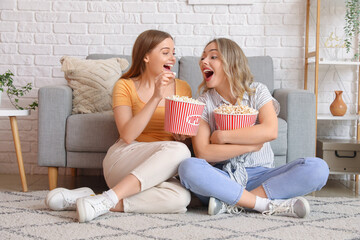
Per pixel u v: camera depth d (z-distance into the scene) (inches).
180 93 82.7
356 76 124.2
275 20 123.8
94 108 102.3
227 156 71.7
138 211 70.6
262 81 114.5
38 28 123.7
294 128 93.7
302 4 123.6
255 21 123.8
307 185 69.4
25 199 82.3
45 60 124.1
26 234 57.6
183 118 68.4
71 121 93.3
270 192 70.8
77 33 123.8
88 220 64.1
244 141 70.1
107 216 67.9
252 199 69.7
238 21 123.6
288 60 124.5
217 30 123.8
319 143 110.3
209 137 75.7
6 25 123.7
